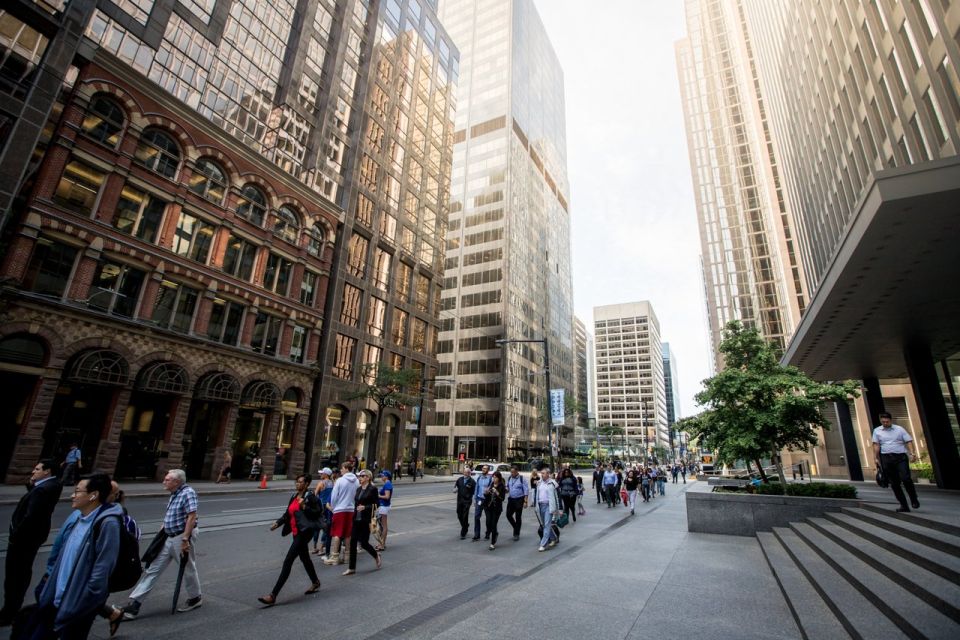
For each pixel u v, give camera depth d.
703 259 90.31
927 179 11.28
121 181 23.25
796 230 44.31
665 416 185.75
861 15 20.70
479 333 80.94
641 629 5.60
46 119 20.11
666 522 16.09
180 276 25.47
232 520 13.66
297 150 34.25
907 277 15.84
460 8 109.81
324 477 9.85
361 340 38.62
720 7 100.06
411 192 47.78
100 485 4.08
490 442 73.44
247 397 28.38
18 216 19.77
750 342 15.93
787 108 40.94
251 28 31.58
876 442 9.34
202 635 5.27
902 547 6.66
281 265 32.34
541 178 108.62
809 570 7.34
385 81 45.31
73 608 3.57
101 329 21.75
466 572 8.51
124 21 24.17
